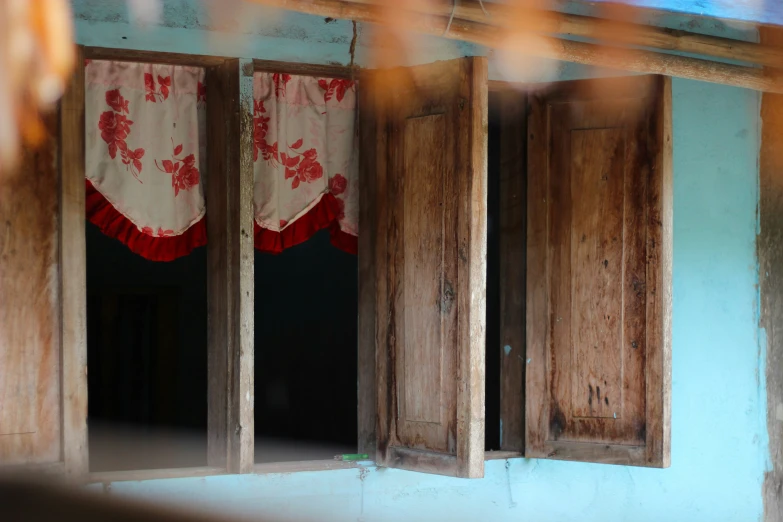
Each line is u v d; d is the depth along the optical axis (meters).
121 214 3.93
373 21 3.10
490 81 4.38
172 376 6.20
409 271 3.98
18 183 3.57
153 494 3.76
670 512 4.59
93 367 6.00
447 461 3.79
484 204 3.73
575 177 4.24
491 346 5.31
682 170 4.61
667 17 4.39
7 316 3.57
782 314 4.68
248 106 3.93
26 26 1.31
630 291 4.12
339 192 4.30
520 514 4.40
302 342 6.68
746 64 4.46
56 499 1.60
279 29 4.04
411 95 3.98
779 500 4.70
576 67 4.45
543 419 4.31
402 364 4.01
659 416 4.05
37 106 3.49
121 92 3.92
